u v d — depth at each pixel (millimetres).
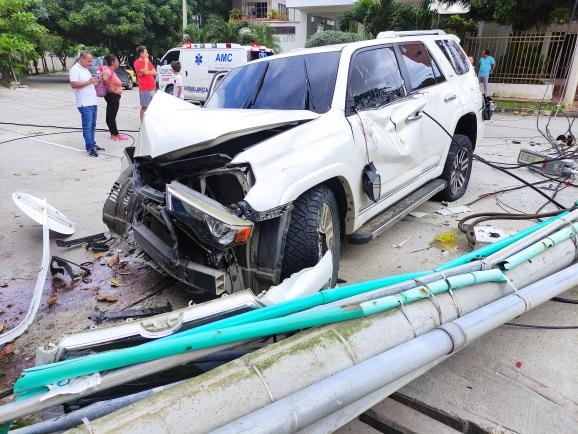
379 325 2377
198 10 40625
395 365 2213
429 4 18250
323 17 29062
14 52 21375
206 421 1837
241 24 24750
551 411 2432
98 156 8289
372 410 2518
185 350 2055
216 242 2650
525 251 3123
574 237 3457
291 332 2375
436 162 5008
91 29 31453
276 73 4191
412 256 4242
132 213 3758
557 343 2980
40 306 3572
